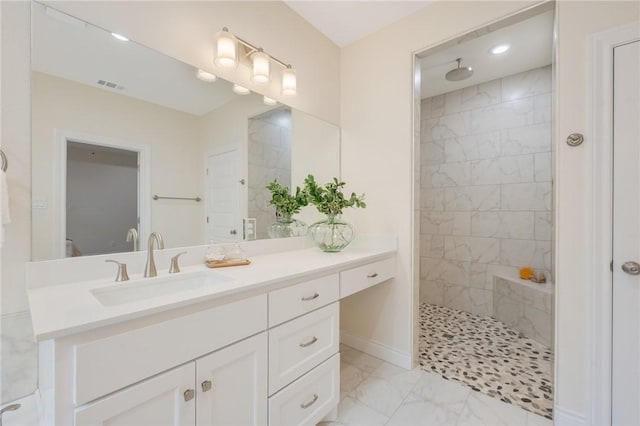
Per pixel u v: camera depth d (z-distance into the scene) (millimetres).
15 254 946
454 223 3076
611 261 1244
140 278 1126
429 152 3258
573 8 1321
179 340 817
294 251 1880
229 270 1243
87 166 1118
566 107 1339
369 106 2102
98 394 675
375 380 1752
